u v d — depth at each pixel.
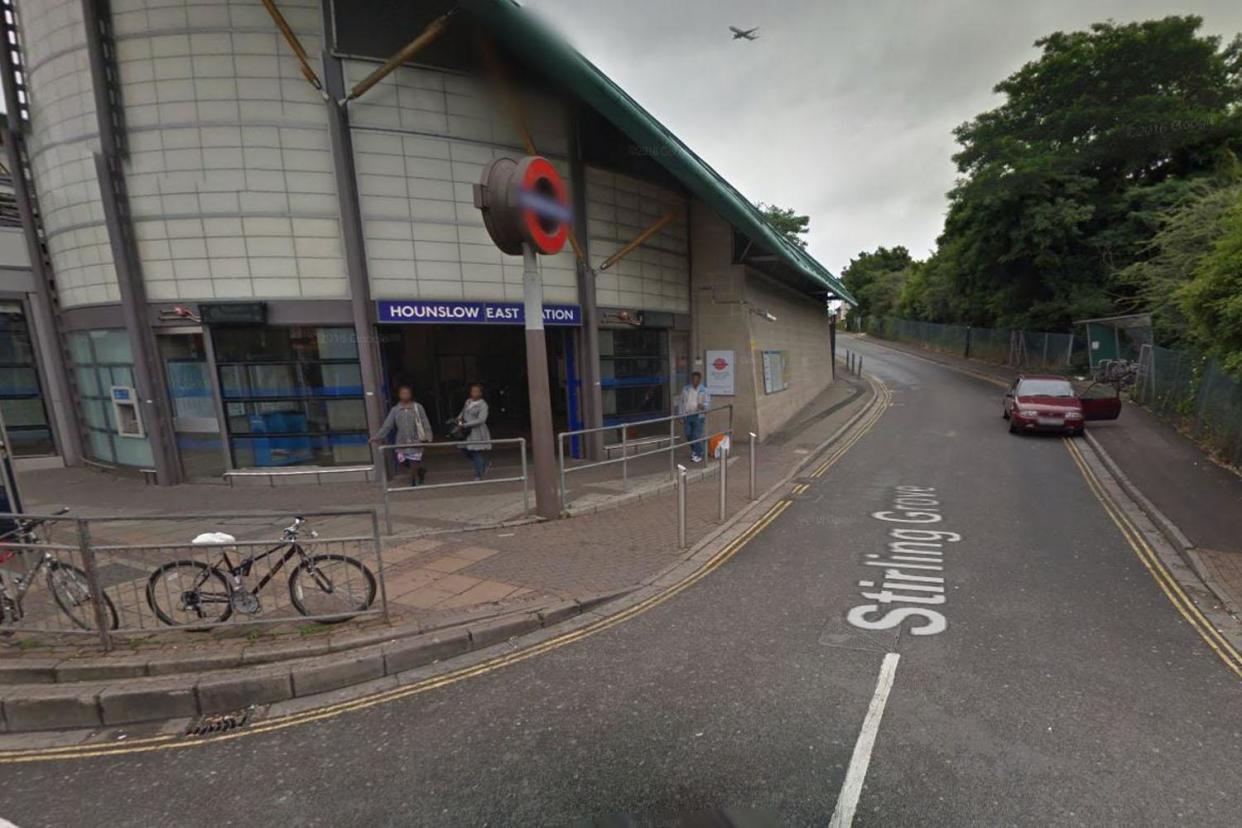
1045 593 5.16
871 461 11.24
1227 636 4.37
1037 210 22.11
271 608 4.73
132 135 8.48
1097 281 22.95
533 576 5.59
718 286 13.09
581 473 10.07
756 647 4.29
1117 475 9.53
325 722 3.58
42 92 9.07
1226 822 2.62
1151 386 15.77
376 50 8.49
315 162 8.55
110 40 8.35
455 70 9.03
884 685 3.75
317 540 4.49
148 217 8.58
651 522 7.34
